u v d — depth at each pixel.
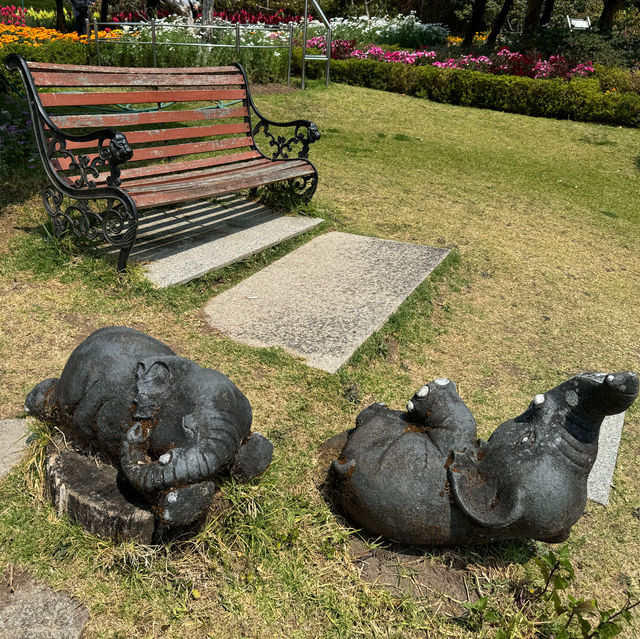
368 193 7.78
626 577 2.74
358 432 2.71
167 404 2.29
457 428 2.50
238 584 2.34
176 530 2.37
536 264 6.23
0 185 6.07
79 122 4.99
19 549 2.38
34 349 3.73
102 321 4.07
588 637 2.09
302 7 27.36
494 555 2.63
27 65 4.59
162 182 5.14
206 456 2.18
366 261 5.54
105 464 2.56
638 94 14.67
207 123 10.00
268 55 13.16
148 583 2.29
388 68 14.68
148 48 12.36
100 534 2.36
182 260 4.89
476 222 7.22
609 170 10.20
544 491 2.27
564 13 34.31
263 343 4.06
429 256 5.78
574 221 7.73
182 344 3.95
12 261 4.60
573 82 13.64
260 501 2.57
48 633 2.09
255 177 5.55
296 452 3.14
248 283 4.93
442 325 4.85
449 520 2.39
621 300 5.75
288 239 5.77
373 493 2.45
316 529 2.62
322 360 3.93
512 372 4.39
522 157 10.43
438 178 8.80
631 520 3.12
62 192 4.62
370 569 2.52
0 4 23.81
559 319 5.23
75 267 4.58
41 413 2.62
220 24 14.76
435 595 2.44
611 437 3.77
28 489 2.64
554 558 2.29
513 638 2.25
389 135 10.84
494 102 13.93
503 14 18.88
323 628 2.26
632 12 30.00
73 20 17.72
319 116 11.41
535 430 2.36
